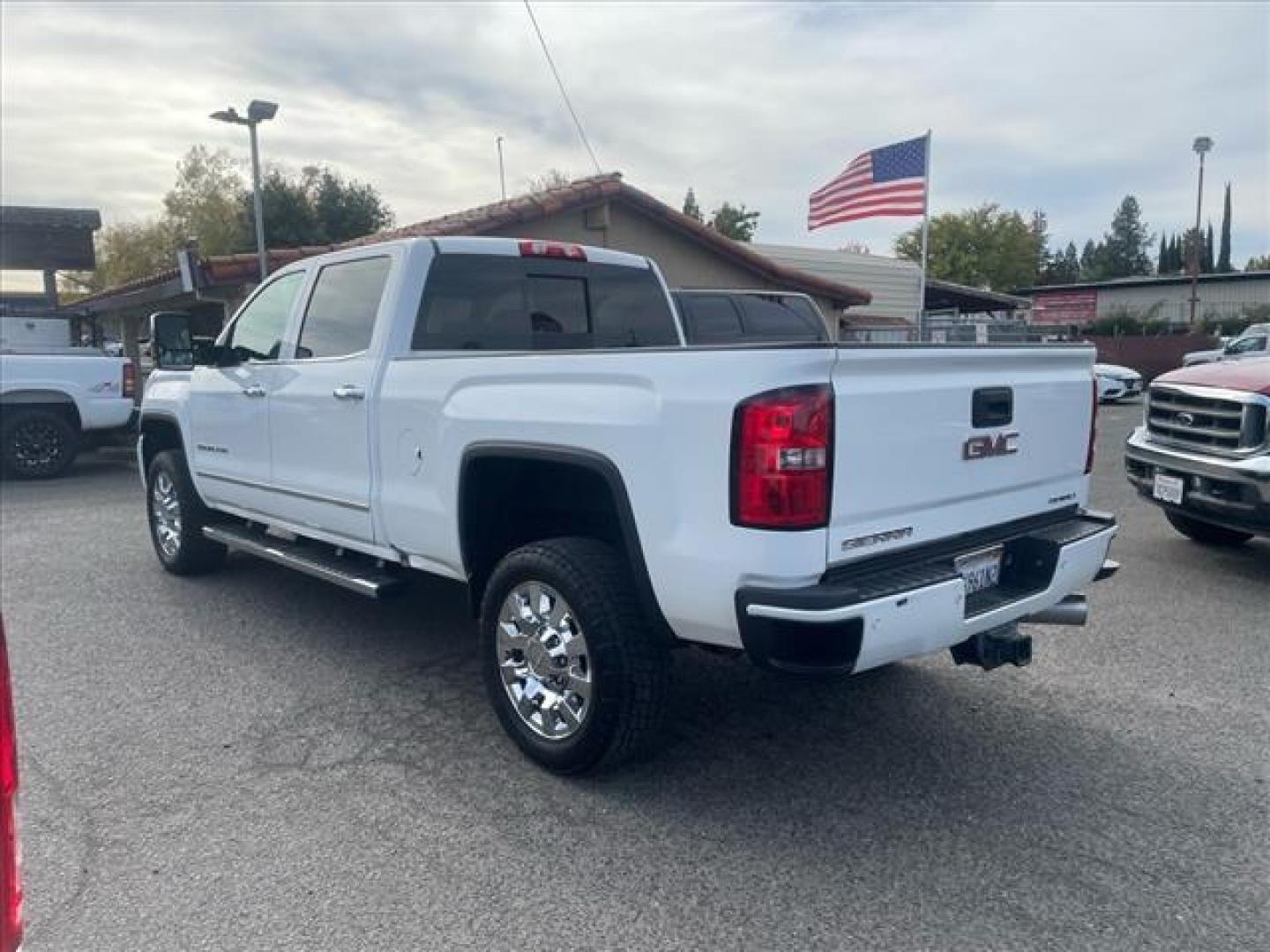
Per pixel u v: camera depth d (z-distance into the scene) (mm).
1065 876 2936
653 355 3139
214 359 5422
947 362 3246
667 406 3064
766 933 2676
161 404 6375
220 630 5379
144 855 3078
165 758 3771
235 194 42750
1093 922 2707
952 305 27938
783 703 4273
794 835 3182
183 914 2771
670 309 5645
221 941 2656
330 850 3105
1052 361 3812
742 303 11234
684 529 3049
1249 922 2705
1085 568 3760
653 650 3363
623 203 14203
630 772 3619
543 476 3904
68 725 4098
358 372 4391
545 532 4086
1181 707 4215
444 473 3898
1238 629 5266
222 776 3621
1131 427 17109
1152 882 2898
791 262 22391
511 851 3094
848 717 4133
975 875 2943
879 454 3031
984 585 3570
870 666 2936
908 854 3062
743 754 3781
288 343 5078
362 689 4488
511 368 3611
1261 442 5988
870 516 3043
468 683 4562
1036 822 3254
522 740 3678
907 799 3422
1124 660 4789
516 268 4805
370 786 3531
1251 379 6184
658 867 2996
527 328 4844
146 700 4367
